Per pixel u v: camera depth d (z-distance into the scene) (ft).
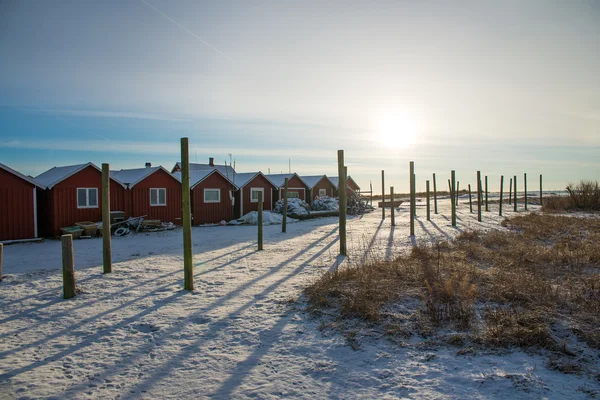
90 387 14.01
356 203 119.44
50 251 47.98
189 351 16.88
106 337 18.51
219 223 89.45
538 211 103.30
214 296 25.02
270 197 106.73
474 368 14.60
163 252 44.57
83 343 17.90
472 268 28.45
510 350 15.93
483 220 81.30
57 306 23.32
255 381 14.21
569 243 40.14
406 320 19.26
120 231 65.87
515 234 50.14
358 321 19.45
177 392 13.57
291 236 60.23
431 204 148.15
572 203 104.88
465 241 45.57
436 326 18.40
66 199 65.46
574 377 13.75
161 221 78.59
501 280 25.03
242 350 16.88
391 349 16.46
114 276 31.09
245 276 30.68
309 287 25.53
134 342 17.93
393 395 12.98
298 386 13.79
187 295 25.32
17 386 14.10
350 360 15.66
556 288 23.57
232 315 21.21
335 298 23.07
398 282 25.76
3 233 58.13
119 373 15.02
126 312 22.03
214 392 13.51
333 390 13.44
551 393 12.78
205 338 18.25
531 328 17.47
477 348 16.14
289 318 20.53
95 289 27.07
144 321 20.53
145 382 14.29
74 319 21.03
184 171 26.81
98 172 69.26
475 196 200.75
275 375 14.62
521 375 13.85
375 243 48.75
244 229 74.90
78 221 66.80
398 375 14.28
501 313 19.16
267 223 86.53
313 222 89.10
